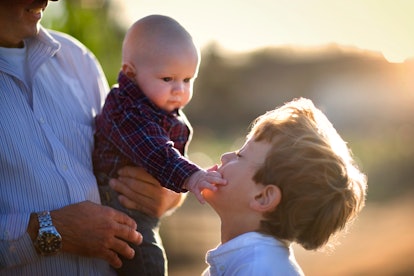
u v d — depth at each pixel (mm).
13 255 2875
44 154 3096
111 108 3320
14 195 2957
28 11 3092
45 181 3023
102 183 3336
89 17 7430
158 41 3281
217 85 31078
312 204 2688
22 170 2984
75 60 3576
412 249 10953
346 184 2742
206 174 2863
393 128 23234
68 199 3082
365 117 25109
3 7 3045
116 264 3092
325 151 2711
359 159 20375
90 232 2982
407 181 17375
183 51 3281
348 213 2797
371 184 17188
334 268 10039
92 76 3641
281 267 2643
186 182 2963
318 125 2826
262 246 2674
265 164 2719
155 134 3178
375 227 12797
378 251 11031
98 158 3350
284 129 2750
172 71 3262
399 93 24391
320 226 2721
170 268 10523
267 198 2711
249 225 2779
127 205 3293
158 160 3102
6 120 3023
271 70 31016
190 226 13406
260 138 2785
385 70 24703
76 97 3449
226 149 24781
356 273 9781
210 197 2873
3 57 3148
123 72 3363
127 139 3209
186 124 3408
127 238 3066
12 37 3139
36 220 2902
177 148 3357
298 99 2979
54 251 2910
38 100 3195
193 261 10977
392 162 19562
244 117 30281
